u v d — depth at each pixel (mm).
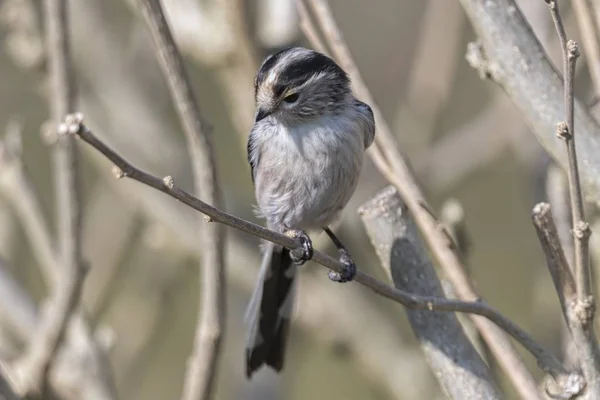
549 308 11844
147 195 12750
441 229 7551
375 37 14352
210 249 7824
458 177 12812
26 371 8891
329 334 12750
